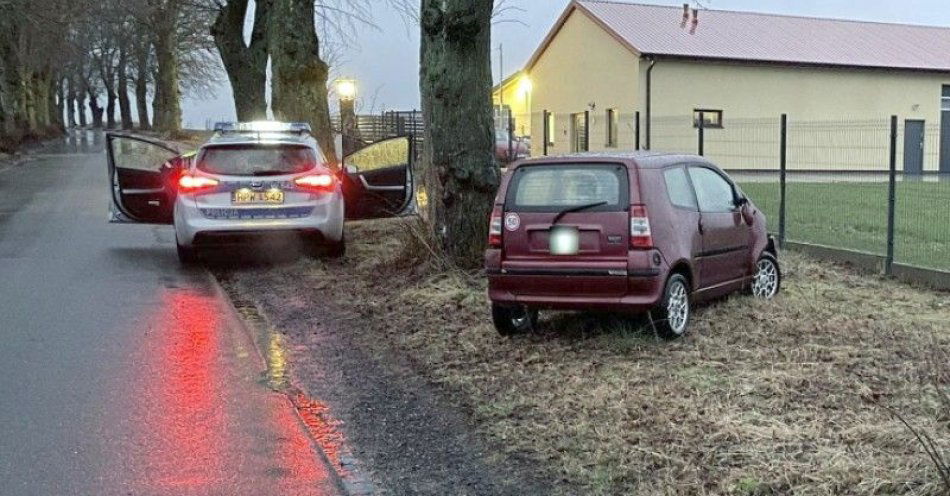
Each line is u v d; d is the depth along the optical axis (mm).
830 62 34844
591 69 35812
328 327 8820
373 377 7082
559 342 7641
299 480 5055
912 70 36156
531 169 7535
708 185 8414
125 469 5195
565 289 7285
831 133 29938
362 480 5062
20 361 7516
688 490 4617
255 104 25938
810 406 5715
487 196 10633
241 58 25734
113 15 43062
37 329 8680
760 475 4684
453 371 7047
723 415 5613
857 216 16344
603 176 7262
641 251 7070
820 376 6352
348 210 13508
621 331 7637
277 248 13312
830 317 8266
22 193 24031
